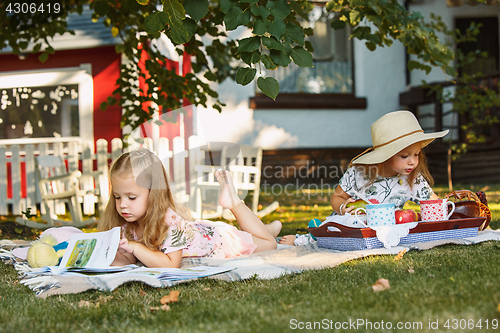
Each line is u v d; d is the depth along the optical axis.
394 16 3.46
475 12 10.38
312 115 10.06
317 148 10.03
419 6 10.41
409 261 2.23
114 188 2.30
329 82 10.24
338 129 10.16
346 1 3.53
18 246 3.23
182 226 2.43
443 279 1.84
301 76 10.15
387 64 10.28
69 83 7.59
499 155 9.50
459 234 2.77
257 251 2.88
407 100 9.93
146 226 2.32
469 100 7.92
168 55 7.57
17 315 1.70
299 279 2.06
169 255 2.36
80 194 5.52
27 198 6.07
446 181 9.48
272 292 1.86
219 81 9.58
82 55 7.54
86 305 1.79
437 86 8.16
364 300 1.64
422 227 2.61
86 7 7.60
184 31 2.35
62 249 2.56
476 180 9.50
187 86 4.86
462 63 8.28
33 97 7.80
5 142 7.20
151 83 4.98
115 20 4.85
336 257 2.36
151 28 2.34
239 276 2.14
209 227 2.69
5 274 2.47
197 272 2.18
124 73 5.18
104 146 5.75
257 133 9.85
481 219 2.81
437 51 3.67
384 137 2.96
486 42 10.48
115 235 2.33
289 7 2.44
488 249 2.48
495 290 1.65
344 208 3.00
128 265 2.36
